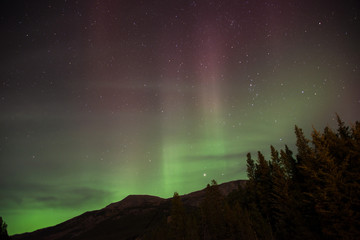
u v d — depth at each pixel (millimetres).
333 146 25016
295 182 34531
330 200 19781
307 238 26031
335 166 20312
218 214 57875
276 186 34406
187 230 56156
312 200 26062
